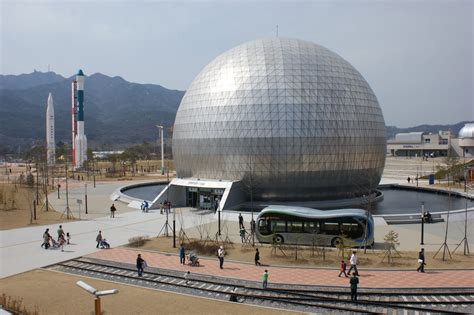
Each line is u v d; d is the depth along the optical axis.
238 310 24.70
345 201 61.75
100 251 38.81
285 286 28.98
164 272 32.59
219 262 35.16
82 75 155.62
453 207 59.62
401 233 45.00
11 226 50.66
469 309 24.94
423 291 27.70
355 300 26.00
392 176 116.00
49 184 104.44
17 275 31.89
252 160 58.75
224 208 56.34
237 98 59.94
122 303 25.75
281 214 41.47
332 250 38.81
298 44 65.94
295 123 57.59
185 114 66.38
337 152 59.06
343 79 62.34
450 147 176.12
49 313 24.16
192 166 65.19
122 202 71.31
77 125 156.88
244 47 67.44
